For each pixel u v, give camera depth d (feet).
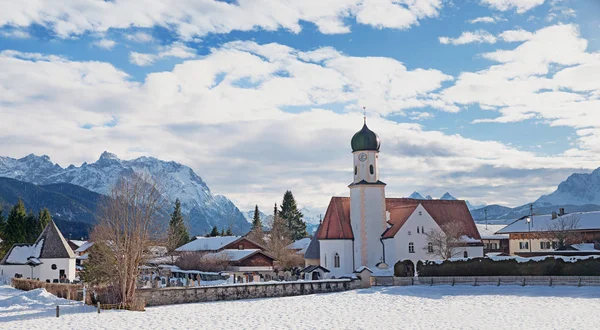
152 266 368.48
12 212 536.01
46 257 375.86
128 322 179.93
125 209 234.17
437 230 334.44
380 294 250.37
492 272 264.31
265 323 175.63
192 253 412.77
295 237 618.44
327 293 267.18
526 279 248.73
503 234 459.73
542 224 424.87
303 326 168.76
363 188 343.26
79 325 174.50
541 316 173.68
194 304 228.22
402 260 318.86
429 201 369.71
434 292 248.52
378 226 341.41
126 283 219.41
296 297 250.98
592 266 238.68
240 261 387.14
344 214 355.36
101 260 251.60
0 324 177.06
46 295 245.45
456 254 336.08
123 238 230.27
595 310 180.04
